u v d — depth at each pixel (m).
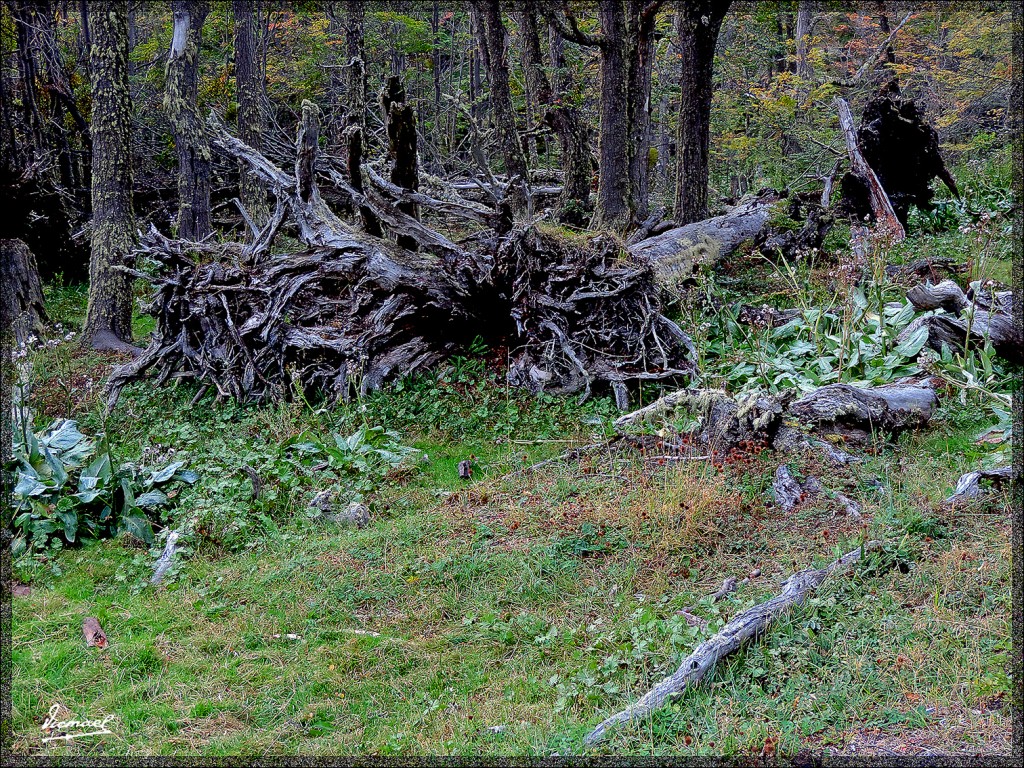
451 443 8.55
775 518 5.91
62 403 10.23
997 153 21.44
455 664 4.72
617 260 9.78
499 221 9.93
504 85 15.03
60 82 19.28
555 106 16.58
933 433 7.45
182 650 5.06
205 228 16.55
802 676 4.03
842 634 4.32
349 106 19.06
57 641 5.24
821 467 6.49
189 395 10.27
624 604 5.09
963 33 23.38
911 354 9.00
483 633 4.96
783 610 4.46
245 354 9.89
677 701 3.96
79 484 6.99
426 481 7.55
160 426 9.31
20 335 9.87
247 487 7.05
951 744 3.46
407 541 6.09
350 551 6.04
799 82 22.31
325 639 5.11
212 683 4.70
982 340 8.98
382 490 7.34
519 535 6.03
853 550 5.11
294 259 10.20
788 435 6.97
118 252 12.95
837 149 21.14
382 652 4.87
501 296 9.90
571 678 4.41
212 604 5.62
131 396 10.29
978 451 6.71
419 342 10.01
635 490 6.42
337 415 9.20
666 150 25.20
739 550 5.57
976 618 4.30
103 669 4.90
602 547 5.74
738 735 3.66
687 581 5.28
